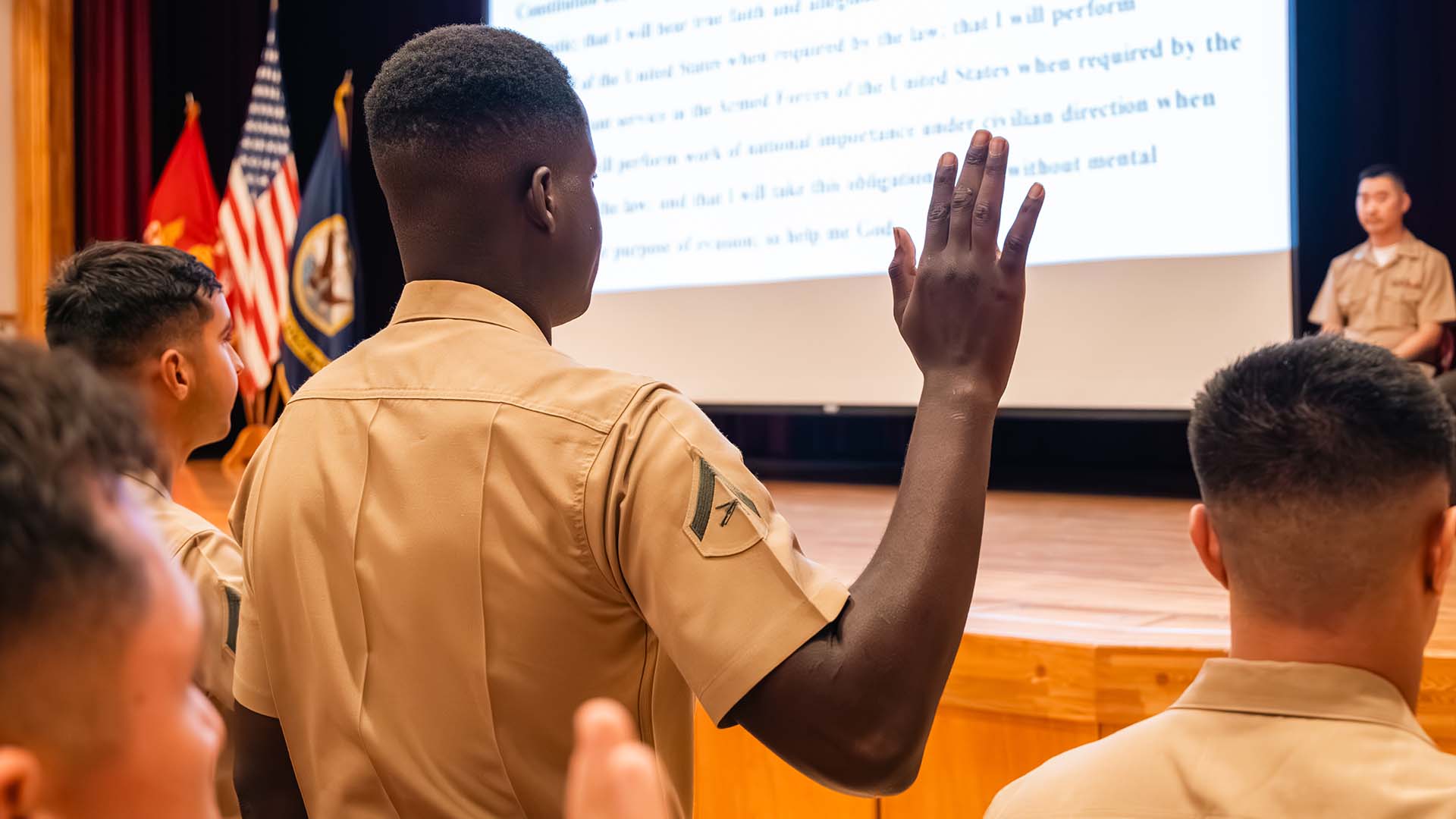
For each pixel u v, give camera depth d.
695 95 4.20
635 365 4.35
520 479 0.71
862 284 3.90
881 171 3.86
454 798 0.72
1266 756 0.68
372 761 0.74
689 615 0.67
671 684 0.76
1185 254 3.45
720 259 4.16
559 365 0.75
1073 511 3.36
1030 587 2.07
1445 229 3.97
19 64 5.55
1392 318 3.59
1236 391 0.72
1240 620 0.73
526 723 0.71
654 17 4.28
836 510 3.38
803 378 4.02
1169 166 3.46
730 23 4.12
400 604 0.73
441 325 0.79
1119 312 3.55
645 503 0.69
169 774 0.28
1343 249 4.13
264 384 4.73
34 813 0.26
